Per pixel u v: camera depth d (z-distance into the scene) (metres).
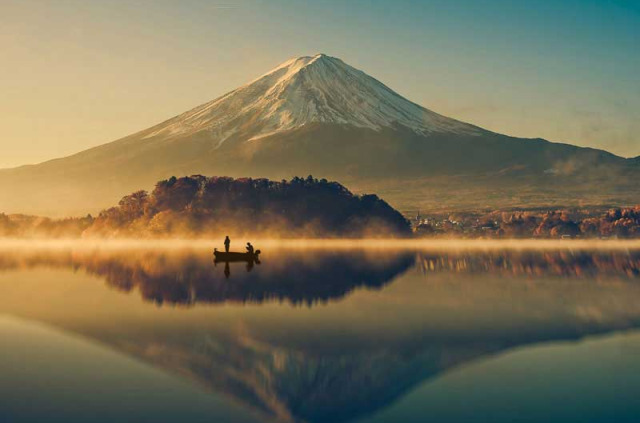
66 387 24.58
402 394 24.12
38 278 61.53
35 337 32.97
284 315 39.56
